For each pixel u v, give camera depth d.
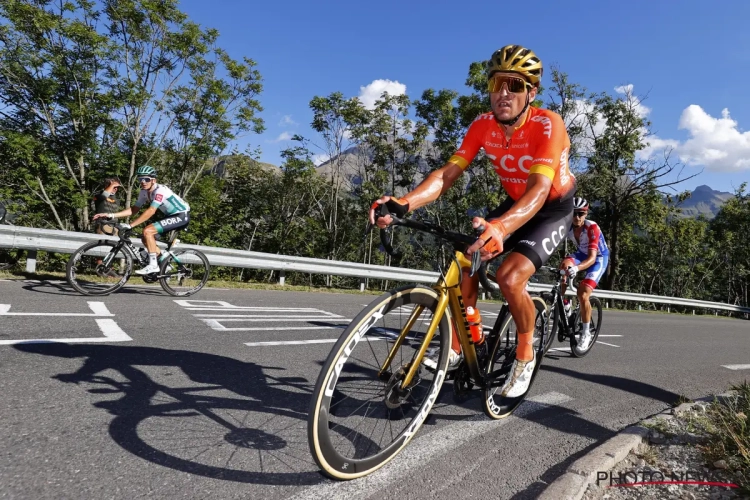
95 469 1.79
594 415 3.13
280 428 2.34
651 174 23.53
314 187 29.86
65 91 16.45
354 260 30.39
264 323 5.07
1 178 15.93
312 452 1.72
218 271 20.36
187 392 2.69
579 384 3.91
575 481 2.00
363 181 28.16
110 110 16.67
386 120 27.41
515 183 2.73
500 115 2.40
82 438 2.02
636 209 26.61
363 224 29.33
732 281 42.31
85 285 5.65
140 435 2.11
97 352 3.27
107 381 2.73
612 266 26.19
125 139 18.23
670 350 6.42
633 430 2.65
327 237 29.80
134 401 2.48
